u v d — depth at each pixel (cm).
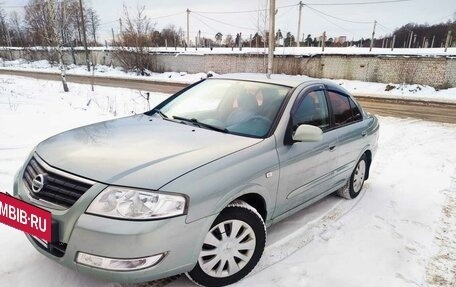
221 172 240
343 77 2438
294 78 383
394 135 885
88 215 205
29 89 1384
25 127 681
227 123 317
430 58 2169
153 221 204
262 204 288
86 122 767
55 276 256
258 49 2850
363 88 2216
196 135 287
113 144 260
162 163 232
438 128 1010
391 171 581
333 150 366
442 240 357
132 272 205
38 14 2711
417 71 2219
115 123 325
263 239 276
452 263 315
